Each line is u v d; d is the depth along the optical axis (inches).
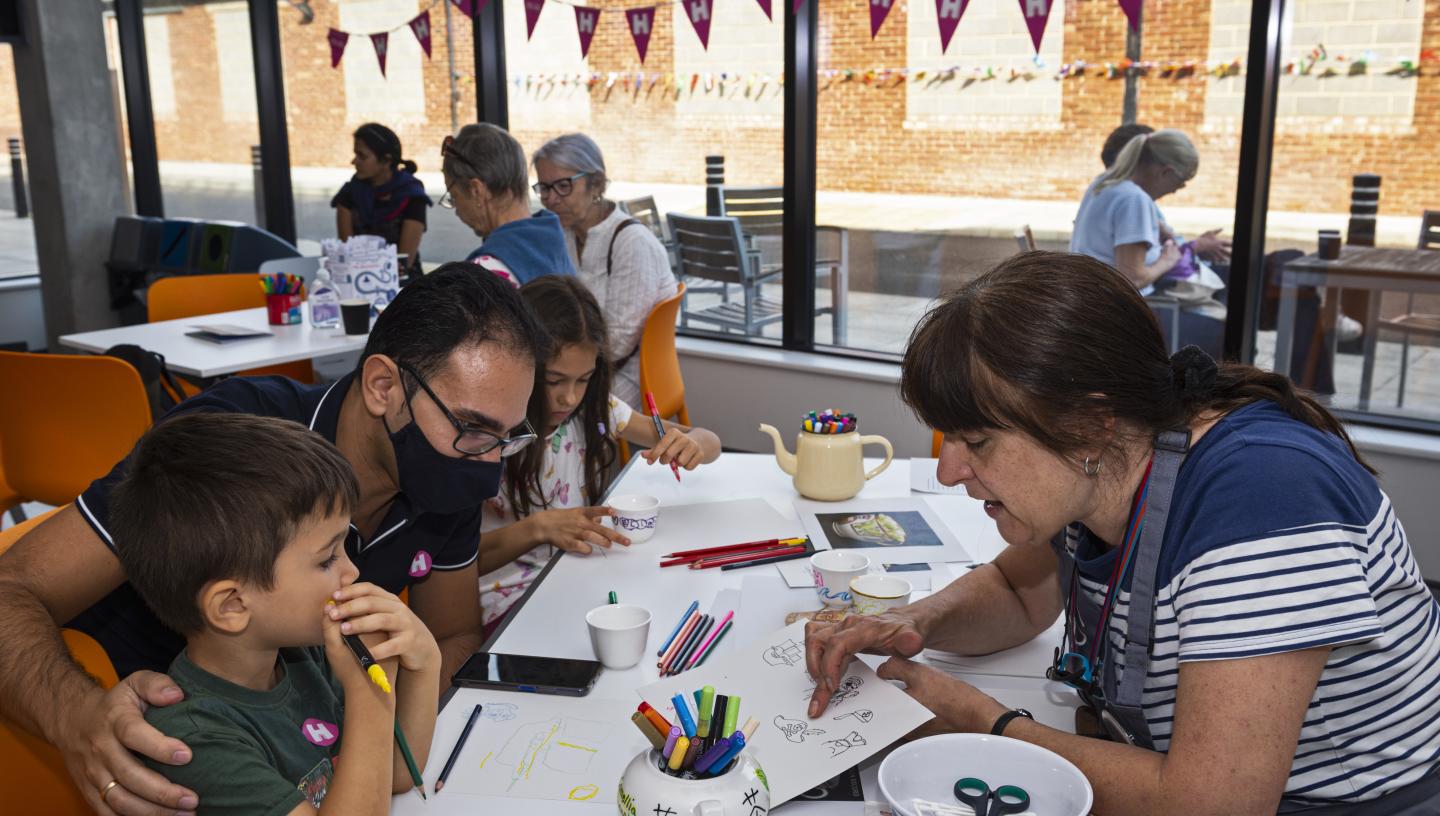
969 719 44.2
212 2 219.3
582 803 41.1
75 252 215.0
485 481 49.4
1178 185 130.8
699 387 169.0
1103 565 41.5
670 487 81.2
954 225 149.7
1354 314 126.5
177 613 39.6
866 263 158.6
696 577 63.7
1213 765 35.3
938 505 76.2
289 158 221.3
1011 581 54.6
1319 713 37.1
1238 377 40.7
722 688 47.5
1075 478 38.7
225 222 208.2
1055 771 38.4
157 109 237.1
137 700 38.5
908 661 47.3
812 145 157.6
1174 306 134.4
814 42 153.5
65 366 103.3
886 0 121.1
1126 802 38.0
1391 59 117.5
